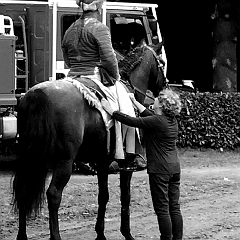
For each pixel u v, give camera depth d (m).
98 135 7.02
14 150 13.09
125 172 7.43
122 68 7.92
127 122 6.88
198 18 18.84
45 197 7.46
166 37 19.23
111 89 7.27
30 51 12.93
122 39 13.41
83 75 7.23
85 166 11.85
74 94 6.81
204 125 15.79
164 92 6.88
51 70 12.77
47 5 12.70
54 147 6.69
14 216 8.86
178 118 15.80
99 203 7.52
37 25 12.84
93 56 7.22
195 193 10.73
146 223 8.55
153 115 6.86
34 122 6.68
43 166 6.82
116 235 7.93
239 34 18.67
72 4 12.86
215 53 17.36
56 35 12.77
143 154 7.53
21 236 6.79
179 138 15.85
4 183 11.27
